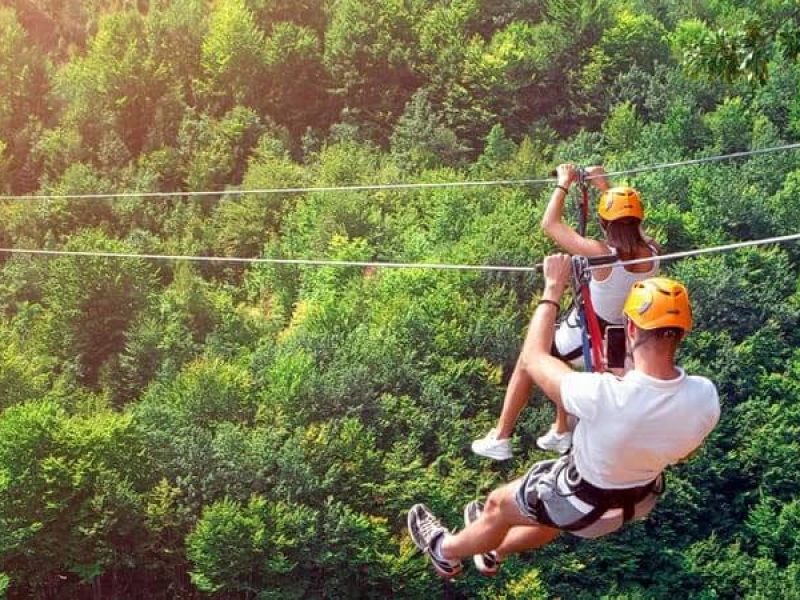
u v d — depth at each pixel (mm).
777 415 65625
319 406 59531
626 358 7176
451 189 83938
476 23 112250
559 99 104125
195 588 56219
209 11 117188
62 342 73062
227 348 71438
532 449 59906
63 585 56969
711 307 73312
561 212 8914
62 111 107500
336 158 93562
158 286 87625
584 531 7246
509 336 65312
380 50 104812
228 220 89875
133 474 56031
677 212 79938
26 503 52938
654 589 58531
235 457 55188
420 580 53156
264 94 107312
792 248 82438
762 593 57438
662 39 104375
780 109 100250
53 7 125125
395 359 62875
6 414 56875
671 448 6691
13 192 100750
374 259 80875
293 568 52812
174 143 103000
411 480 55844
